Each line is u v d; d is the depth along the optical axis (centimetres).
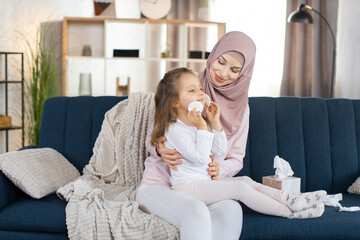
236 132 234
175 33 545
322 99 260
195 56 516
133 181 235
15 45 467
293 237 193
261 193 195
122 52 498
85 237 185
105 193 222
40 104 442
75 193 202
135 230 185
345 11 476
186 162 202
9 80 452
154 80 550
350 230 193
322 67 500
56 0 496
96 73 530
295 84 513
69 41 518
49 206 202
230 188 193
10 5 463
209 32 549
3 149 465
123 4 539
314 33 496
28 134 461
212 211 188
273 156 248
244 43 232
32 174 212
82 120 256
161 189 199
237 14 544
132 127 238
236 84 235
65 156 254
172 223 185
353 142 253
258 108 254
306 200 193
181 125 206
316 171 248
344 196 237
